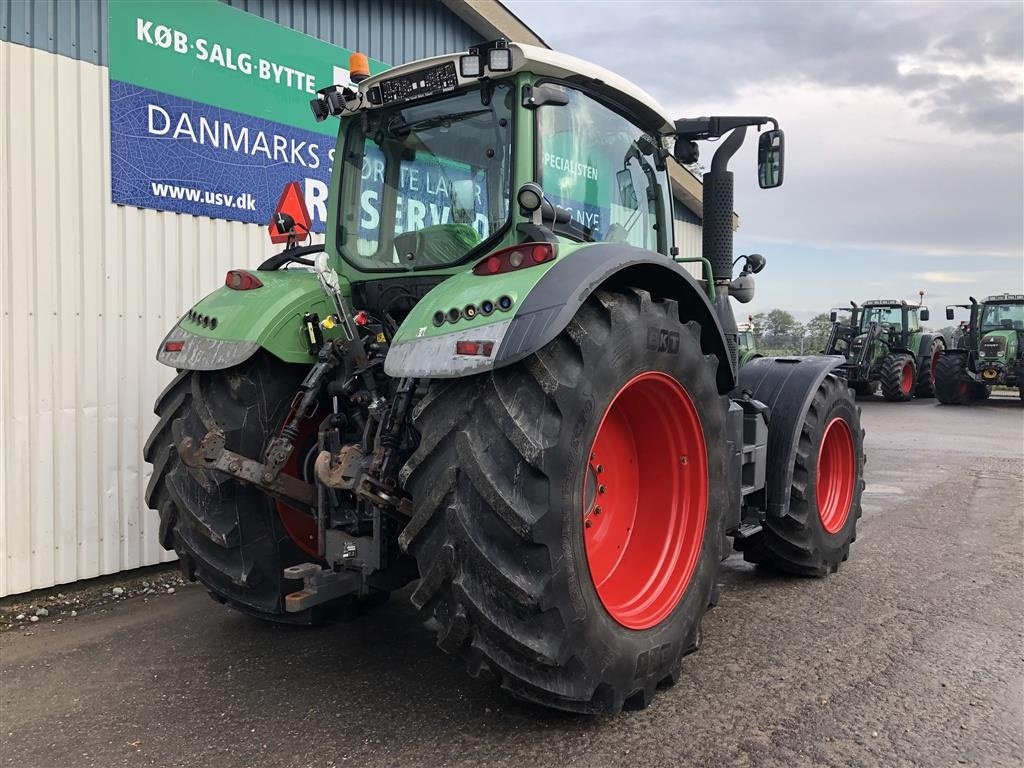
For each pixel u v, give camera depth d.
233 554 3.07
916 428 12.06
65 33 4.04
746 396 4.00
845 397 4.55
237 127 4.90
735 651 3.26
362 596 2.94
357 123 3.35
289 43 5.18
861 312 18.45
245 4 4.91
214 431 2.83
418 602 2.39
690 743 2.50
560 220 2.87
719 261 3.81
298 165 5.32
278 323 2.99
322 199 5.51
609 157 3.32
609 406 2.45
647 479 3.04
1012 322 16.81
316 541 3.33
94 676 3.10
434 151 3.10
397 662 3.17
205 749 2.50
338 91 3.21
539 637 2.31
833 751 2.46
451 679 3.00
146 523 4.47
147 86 4.40
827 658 3.19
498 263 2.46
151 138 4.44
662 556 2.94
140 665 3.20
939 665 3.11
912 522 5.62
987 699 2.82
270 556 3.14
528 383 2.33
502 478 2.24
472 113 3.00
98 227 4.21
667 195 3.79
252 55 4.95
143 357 4.44
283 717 2.71
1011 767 2.38
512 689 2.40
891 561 4.62
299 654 3.27
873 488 6.94
